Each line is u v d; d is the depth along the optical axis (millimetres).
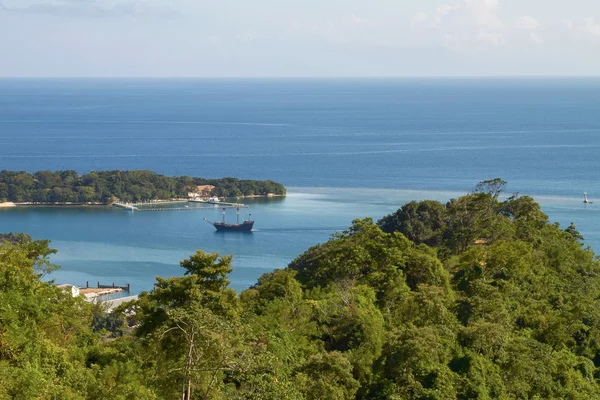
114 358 46781
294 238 186875
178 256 172625
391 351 52438
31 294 48969
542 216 104938
